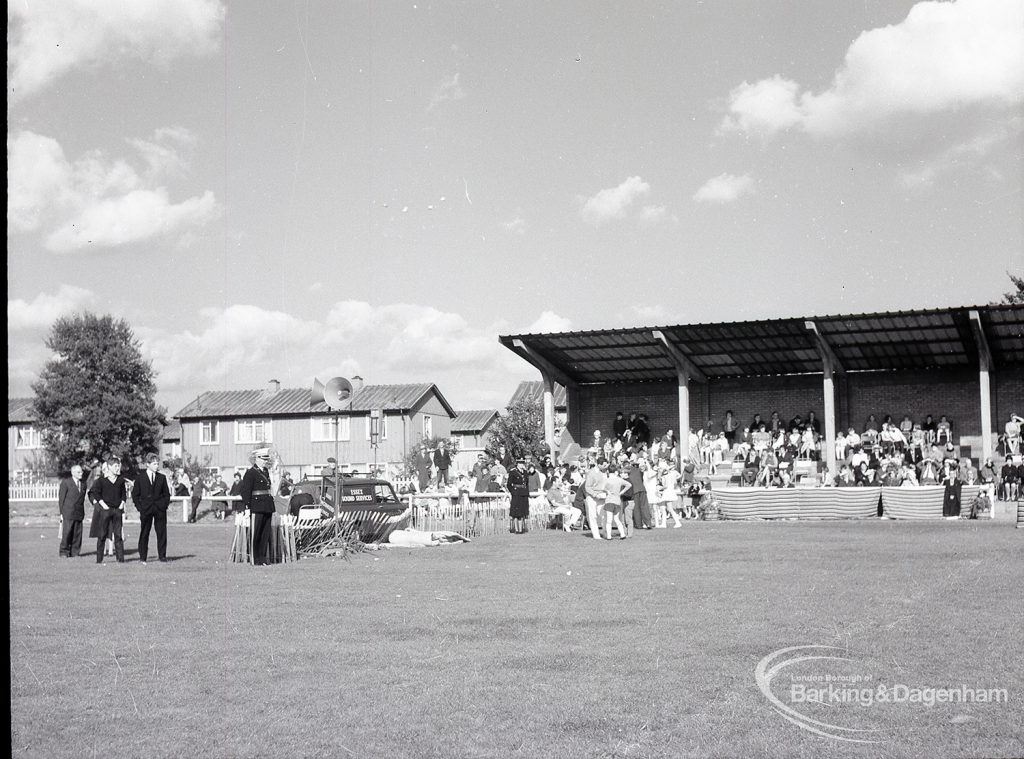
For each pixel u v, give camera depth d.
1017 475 37.75
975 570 16.95
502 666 9.46
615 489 26.66
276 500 31.77
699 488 38.66
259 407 75.50
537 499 34.19
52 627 11.99
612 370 49.19
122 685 8.91
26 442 79.12
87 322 77.12
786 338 42.69
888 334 41.47
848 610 12.46
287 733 7.40
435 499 32.78
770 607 12.80
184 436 76.06
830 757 6.73
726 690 8.48
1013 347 42.09
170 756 6.92
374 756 6.85
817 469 42.69
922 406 45.25
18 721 7.78
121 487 21.52
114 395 76.75
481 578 16.75
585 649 10.17
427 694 8.45
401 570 18.42
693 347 44.69
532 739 7.18
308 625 11.89
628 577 16.55
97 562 21.20
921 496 35.16
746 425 48.19
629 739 7.17
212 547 26.44
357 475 28.56
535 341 45.38
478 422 86.19
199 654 10.23
